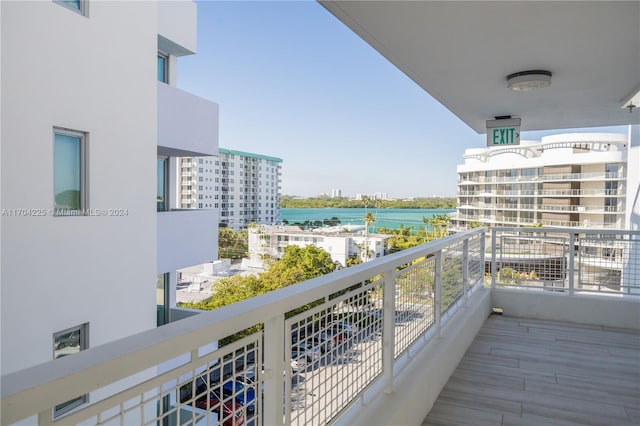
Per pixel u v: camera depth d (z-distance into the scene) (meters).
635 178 6.43
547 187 26.84
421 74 3.14
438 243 2.73
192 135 6.45
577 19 2.19
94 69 4.12
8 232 3.37
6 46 3.34
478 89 3.52
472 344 3.60
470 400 2.56
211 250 7.05
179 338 0.79
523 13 2.13
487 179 30.94
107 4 4.25
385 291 1.96
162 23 6.25
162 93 5.88
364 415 1.71
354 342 1.67
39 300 3.63
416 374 2.22
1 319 3.33
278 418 1.15
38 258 3.61
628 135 6.73
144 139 4.74
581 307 4.29
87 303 4.09
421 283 2.56
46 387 0.58
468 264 3.96
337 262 16.89
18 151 3.43
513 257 4.67
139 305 4.73
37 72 3.57
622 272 4.30
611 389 2.73
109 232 4.33
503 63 2.89
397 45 2.59
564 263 4.45
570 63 2.86
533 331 3.98
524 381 2.84
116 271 4.42
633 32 2.33
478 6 2.07
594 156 22.88
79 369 0.62
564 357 3.29
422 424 2.25
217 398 0.95
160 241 5.93
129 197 4.55
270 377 1.13
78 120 3.96
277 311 1.10
